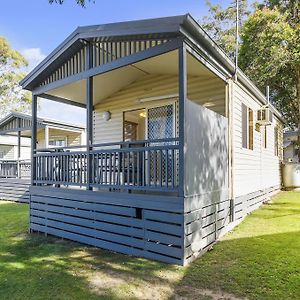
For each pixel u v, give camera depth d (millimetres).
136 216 4680
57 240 5715
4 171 12898
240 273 3729
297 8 14016
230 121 6242
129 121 8586
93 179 5395
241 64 14367
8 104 23984
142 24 4426
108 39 5195
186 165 4266
